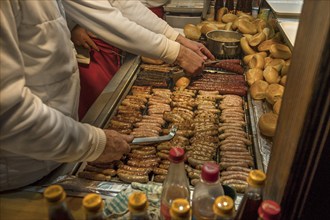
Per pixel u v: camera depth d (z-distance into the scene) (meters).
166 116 1.37
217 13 2.34
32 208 0.91
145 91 1.57
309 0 0.59
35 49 0.91
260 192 0.65
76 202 0.93
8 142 0.80
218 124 1.36
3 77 0.72
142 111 1.47
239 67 1.75
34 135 0.80
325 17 0.53
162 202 0.77
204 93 1.57
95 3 1.27
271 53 1.74
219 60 1.82
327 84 0.56
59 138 0.85
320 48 0.54
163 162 1.13
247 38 1.90
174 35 1.66
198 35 2.09
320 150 0.63
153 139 1.19
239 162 1.11
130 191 0.92
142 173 1.05
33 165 1.01
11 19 0.74
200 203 0.70
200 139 1.24
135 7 1.57
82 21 1.30
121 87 1.58
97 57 2.01
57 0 1.02
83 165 1.12
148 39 1.39
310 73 0.58
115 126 1.29
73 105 1.13
